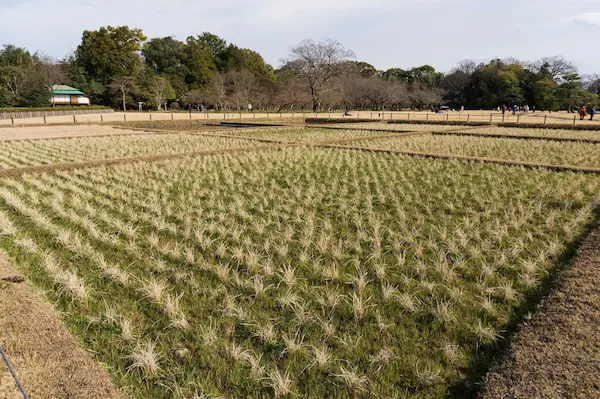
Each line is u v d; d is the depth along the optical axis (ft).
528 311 16.34
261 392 12.45
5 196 30.73
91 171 42.34
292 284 18.72
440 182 38.99
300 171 43.80
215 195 34.04
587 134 83.15
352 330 15.46
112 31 214.28
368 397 12.19
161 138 75.00
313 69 204.44
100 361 13.55
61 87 203.62
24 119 130.82
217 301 17.44
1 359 12.14
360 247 23.06
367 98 243.40
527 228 25.93
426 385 12.60
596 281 17.33
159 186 36.86
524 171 43.52
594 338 13.26
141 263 20.84
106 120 130.72
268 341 14.70
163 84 207.31
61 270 18.85
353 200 32.24
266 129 99.04
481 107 256.73
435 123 115.96
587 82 286.05
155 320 16.03
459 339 14.85
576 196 31.76
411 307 16.57
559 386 11.25
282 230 25.72
